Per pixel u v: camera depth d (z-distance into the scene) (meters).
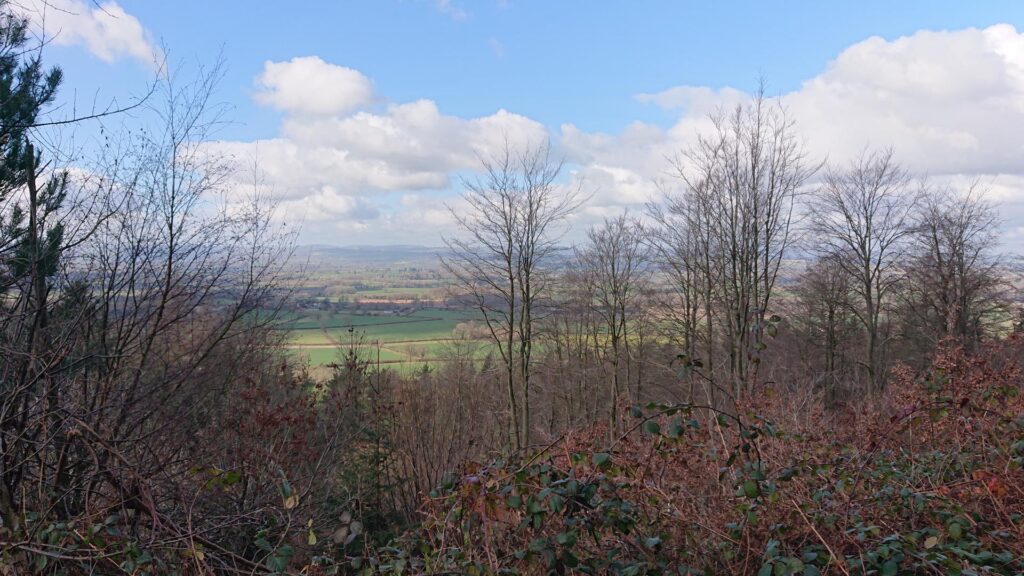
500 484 3.31
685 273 21.41
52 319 5.65
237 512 5.75
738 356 14.28
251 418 7.89
